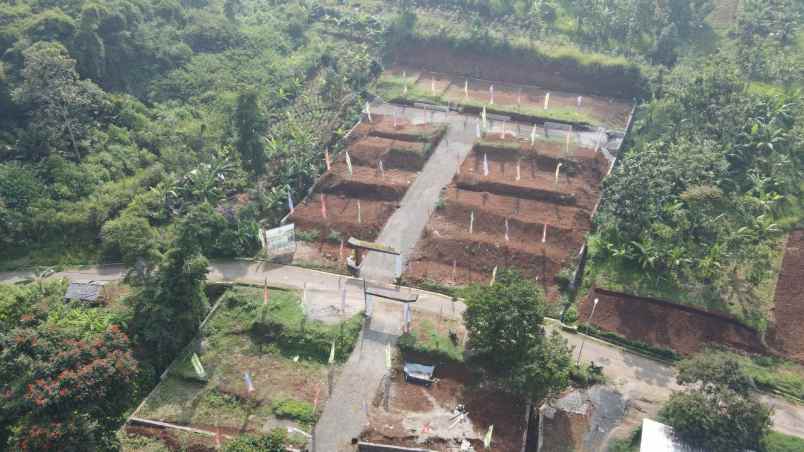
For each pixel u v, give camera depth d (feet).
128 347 150.20
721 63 246.68
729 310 182.39
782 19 293.64
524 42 303.07
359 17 335.06
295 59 309.83
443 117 275.59
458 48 312.50
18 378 136.77
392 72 311.27
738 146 226.79
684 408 140.67
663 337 178.70
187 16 314.76
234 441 139.33
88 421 134.92
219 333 181.06
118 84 267.80
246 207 219.82
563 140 255.91
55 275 199.72
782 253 201.46
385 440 152.46
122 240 177.27
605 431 156.35
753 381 161.07
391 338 177.99
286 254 210.18
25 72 214.07
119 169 230.27
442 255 204.74
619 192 204.33
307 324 179.93
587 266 200.85
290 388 165.78
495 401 161.48
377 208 225.15
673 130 239.71
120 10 273.75
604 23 308.19
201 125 255.09
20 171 212.23
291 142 252.01
